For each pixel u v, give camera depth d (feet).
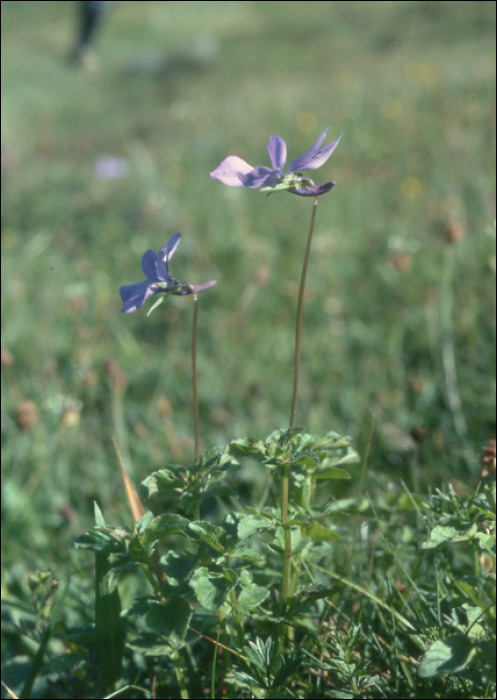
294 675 4.76
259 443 4.14
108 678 4.86
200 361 12.62
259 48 70.79
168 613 4.11
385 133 26.27
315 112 32.55
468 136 22.62
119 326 14.65
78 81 61.62
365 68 44.88
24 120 51.39
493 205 14.69
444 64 36.32
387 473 8.60
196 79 62.13
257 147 29.40
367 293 13.99
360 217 18.39
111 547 4.19
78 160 35.01
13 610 6.31
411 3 66.03
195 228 19.44
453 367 10.63
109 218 21.71
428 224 16.08
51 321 14.90
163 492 4.50
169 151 31.68
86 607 6.22
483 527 4.34
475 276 12.63
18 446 10.09
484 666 3.79
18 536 8.39
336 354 12.07
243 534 4.15
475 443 8.74
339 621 5.26
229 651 4.72
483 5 56.08
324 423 10.12
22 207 24.50
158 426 10.82
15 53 70.74
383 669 4.84
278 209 20.25
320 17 77.97
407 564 5.89
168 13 96.99
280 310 13.80
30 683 5.12
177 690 4.99
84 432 11.00
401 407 10.05
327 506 4.81
